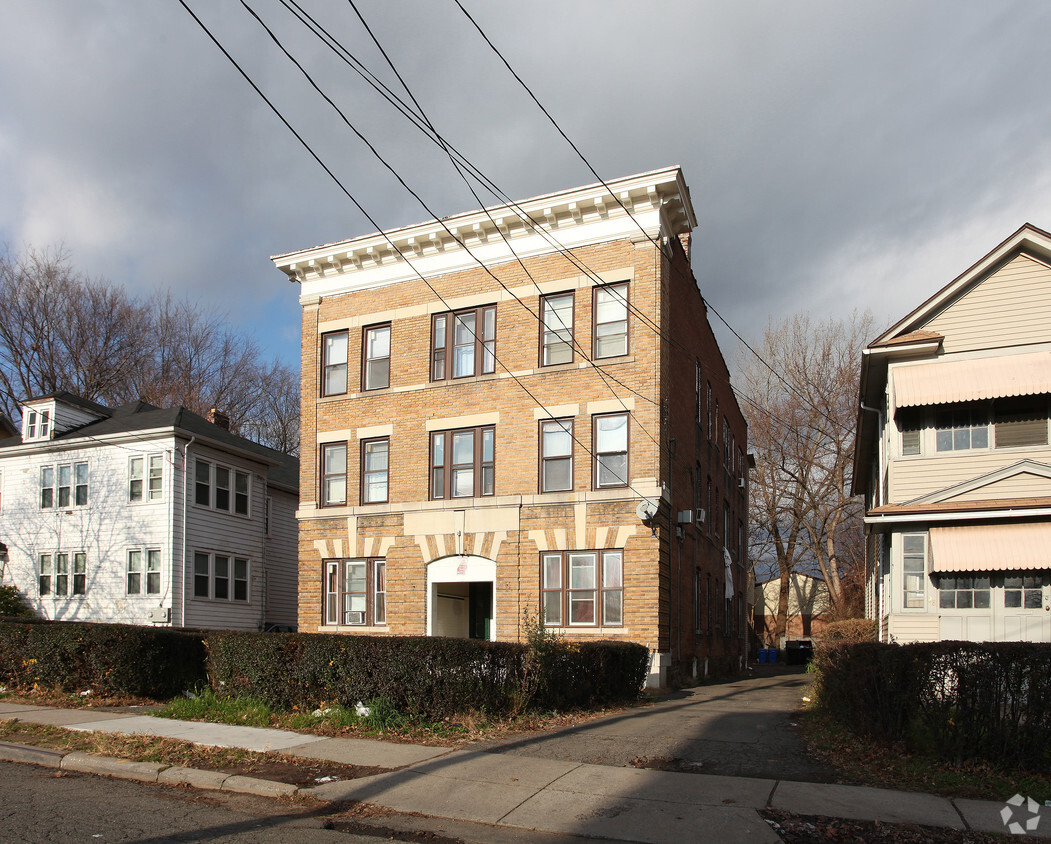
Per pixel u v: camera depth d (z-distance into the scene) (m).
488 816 7.96
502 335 22.56
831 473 43.06
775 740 11.43
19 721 12.16
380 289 24.55
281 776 9.23
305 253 25.03
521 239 22.62
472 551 21.97
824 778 9.17
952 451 18.11
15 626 15.71
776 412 43.97
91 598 29.53
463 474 22.75
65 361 45.72
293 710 12.83
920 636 17.56
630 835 7.39
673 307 22.59
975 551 17.02
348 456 24.28
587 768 9.61
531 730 12.08
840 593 42.66
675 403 22.47
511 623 21.16
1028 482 17.36
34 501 31.33
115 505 29.75
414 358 23.72
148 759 9.88
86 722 12.12
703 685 22.80
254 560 32.53
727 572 31.27
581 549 20.81
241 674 13.37
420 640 12.25
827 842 7.17
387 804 8.32
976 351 18.02
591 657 14.95
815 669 15.75
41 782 9.11
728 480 33.12
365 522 23.67
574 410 21.44
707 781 9.02
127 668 14.44
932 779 8.95
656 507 20.02
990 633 17.14
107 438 29.89
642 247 21.28
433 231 23.34
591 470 21.08
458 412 22.84
